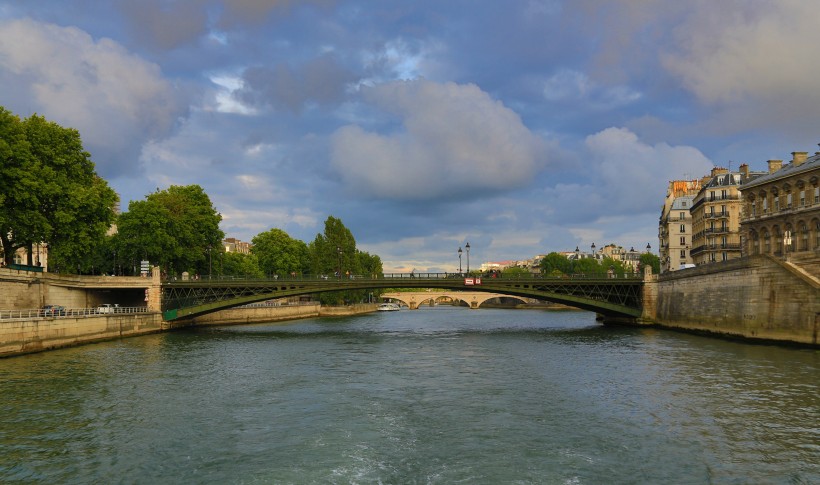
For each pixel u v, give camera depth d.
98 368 44.53
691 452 23.20
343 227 150.38
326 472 21.23
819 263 53.22
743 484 19.94
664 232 139.00
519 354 53.62
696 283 72.38
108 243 92.00
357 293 157.00
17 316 60.16
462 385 37.41
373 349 59.16
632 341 64.19
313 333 81.00
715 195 101.62
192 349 58.38
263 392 35.38
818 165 68.75
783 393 33.47
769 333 57.38
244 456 23.08
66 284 71.50
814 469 21.23
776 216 75.62
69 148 69.81
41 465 22.12
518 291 85.19
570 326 93.75
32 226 62.19
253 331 84.56
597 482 20.19
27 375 40.91
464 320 119.62
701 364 44.50
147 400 33.06
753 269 59.84
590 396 33.56
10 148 59.09
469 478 20.61
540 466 21.77
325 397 33.84
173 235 89.31
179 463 22.33
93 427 27.28
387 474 21.05
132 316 71.81
